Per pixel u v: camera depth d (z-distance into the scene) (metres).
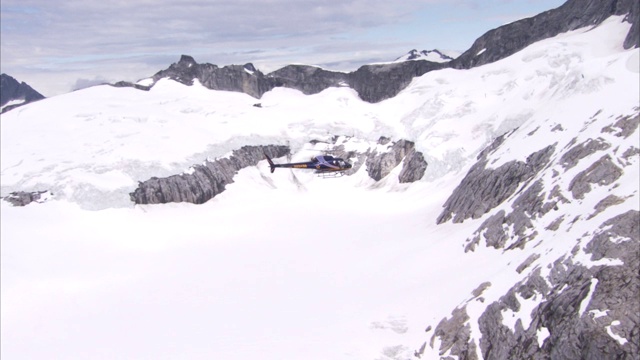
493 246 65.56
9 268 96.69
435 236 85.75
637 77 75.88
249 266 95.56
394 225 108.06
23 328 77.94
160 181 134.50
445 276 65.75
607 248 43.75
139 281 92.88
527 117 120.06
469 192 88.81
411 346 54.22
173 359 61.84
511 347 43.91
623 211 47.38
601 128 67.94
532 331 43.22
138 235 117.44
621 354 36.34
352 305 68.31
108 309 81.50
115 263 102.50
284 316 69.50
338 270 85.56
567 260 46.28
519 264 53.84
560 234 53.25
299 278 84.94
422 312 59.03
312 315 68.06
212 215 133.50
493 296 51.19
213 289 85.50
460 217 85.94
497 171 85.00
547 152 77.12
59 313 81.88
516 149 87.12
